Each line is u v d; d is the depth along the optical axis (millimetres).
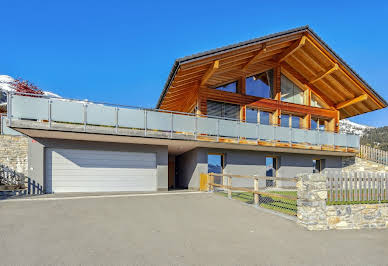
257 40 12500
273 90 15742
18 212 6578
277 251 4344
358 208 6469
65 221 5781
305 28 13719
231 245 4543
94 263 3611
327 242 4969
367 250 4617
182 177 16672
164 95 13555
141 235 4938
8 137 12406
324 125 17750
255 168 14656
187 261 3781
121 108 10797
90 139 11531
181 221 6066
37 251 4004
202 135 12344
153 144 12828
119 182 12117
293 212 7086
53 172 11172
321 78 16234
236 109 14594
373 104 16609
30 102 9461
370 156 16047
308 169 16141
